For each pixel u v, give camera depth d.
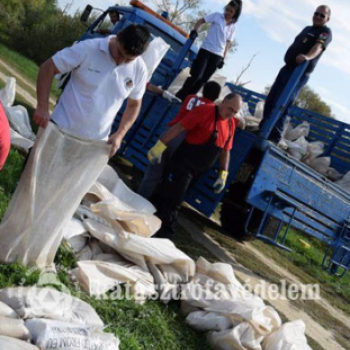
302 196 7.96
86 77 3.74
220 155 6.47
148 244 4.81
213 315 4.55
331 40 7.57
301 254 9.84
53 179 3.90
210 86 6.56
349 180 8.83
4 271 3.89
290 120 9.83
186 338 4.39
